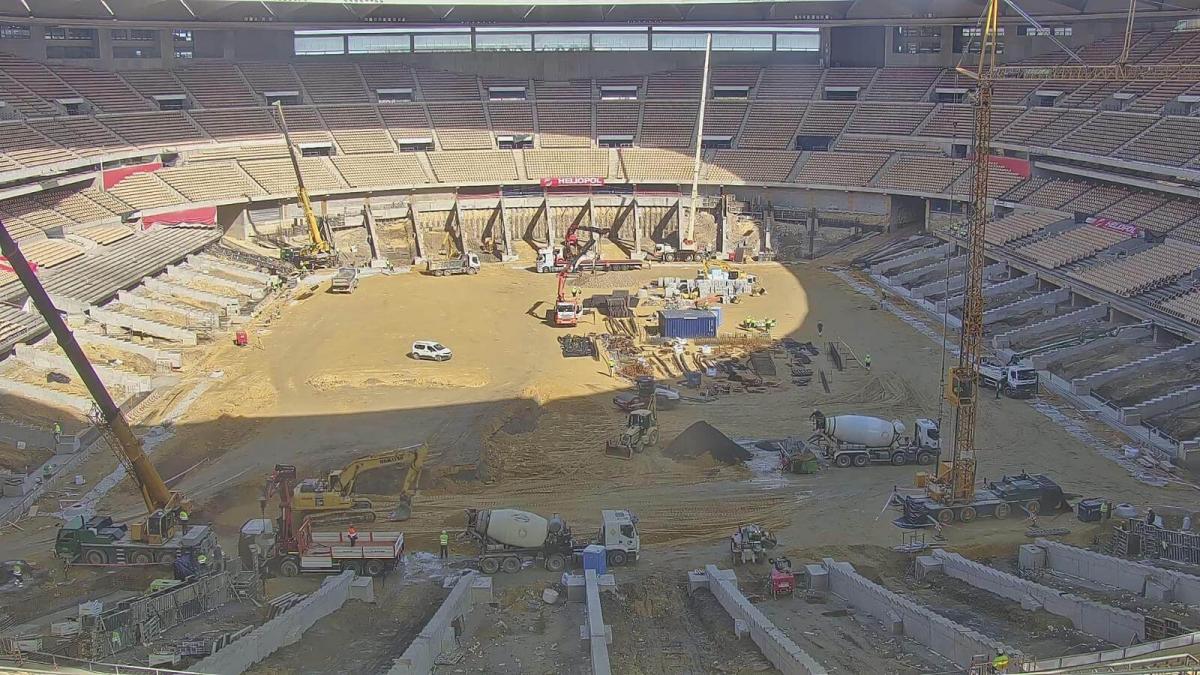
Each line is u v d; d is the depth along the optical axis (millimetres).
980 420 71062
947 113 130375
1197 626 39531
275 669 38531
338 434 68812
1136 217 98812
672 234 130875
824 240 127438
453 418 71750
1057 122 116938
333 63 144375
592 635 41094
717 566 52031
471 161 134250
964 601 46219
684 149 137375
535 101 144750
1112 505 56812
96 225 106000
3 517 55531
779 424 72312
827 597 48094
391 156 132875
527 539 51188
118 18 127188
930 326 93812
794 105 140500
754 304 102688
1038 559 50094
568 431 70750
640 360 85875
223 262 110125
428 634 40000
